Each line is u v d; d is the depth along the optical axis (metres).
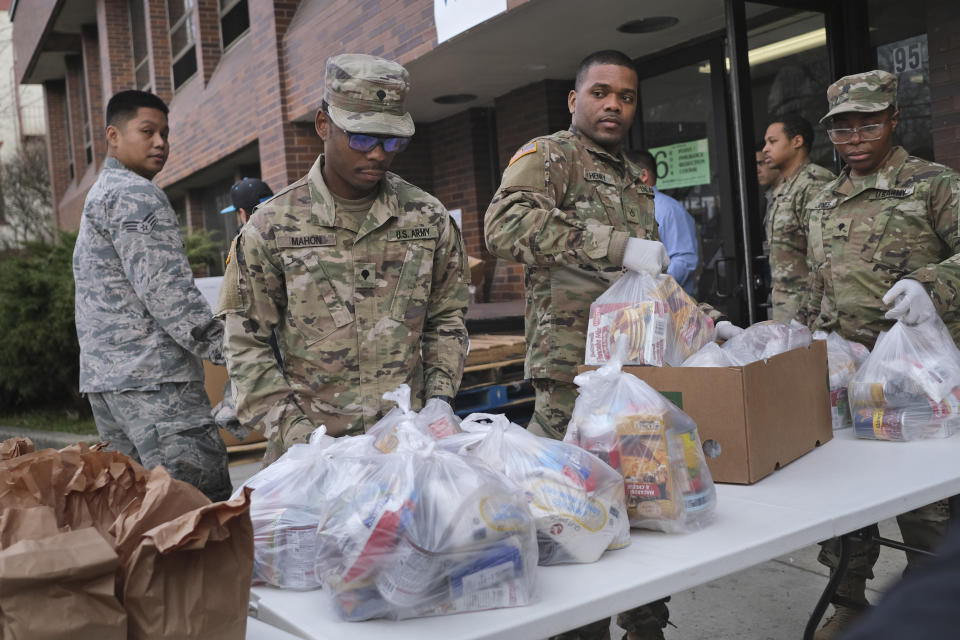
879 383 2.08
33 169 19.67
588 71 2.33
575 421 1.59
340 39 6.85
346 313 1.97
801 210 3.38
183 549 0.99
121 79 13.89
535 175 2.21
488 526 1.18
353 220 1.97
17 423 8.09
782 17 4.57
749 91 4.43
